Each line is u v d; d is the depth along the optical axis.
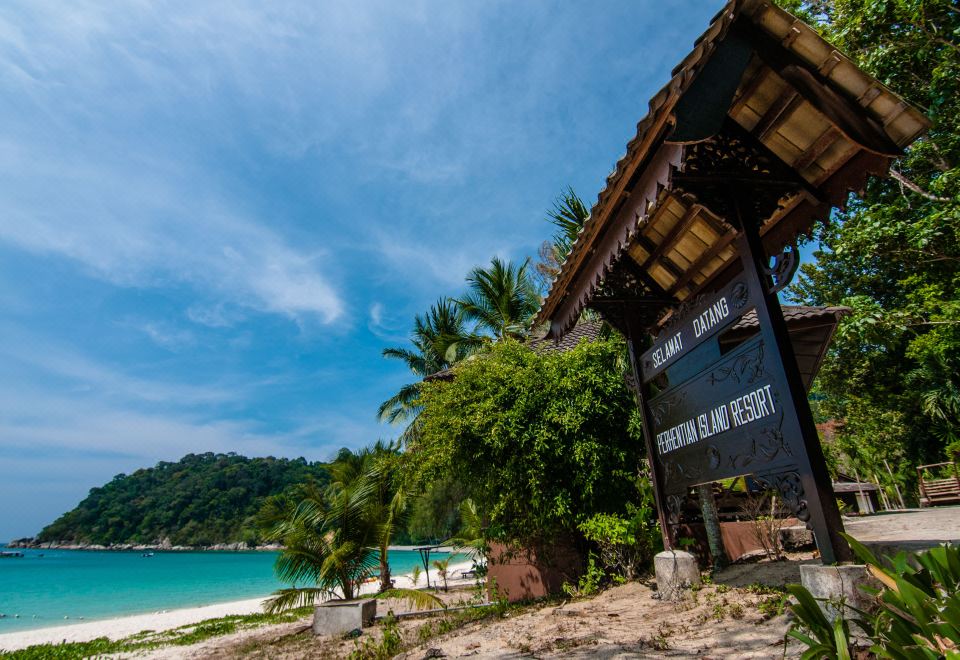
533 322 6.55
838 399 23.11
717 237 5.05
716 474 4.40
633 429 7.64
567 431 7.51
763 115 3.92
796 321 8.73
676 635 3.73
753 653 2.98
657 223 5.41
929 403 18.16
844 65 3.13
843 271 18.28
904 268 14.74
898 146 3.33
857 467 23.17
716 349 4.45
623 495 7.60
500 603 7.41
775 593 4.30
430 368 25.23
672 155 3.63
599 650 3.68
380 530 11.23
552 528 8.02
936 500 15.46
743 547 7.95
